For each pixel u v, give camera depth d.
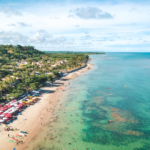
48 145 47.75
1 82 92.00
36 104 77.69
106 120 63.41
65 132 54.72
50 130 55.59
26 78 103.44
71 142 49.53
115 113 69.56
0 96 79.19
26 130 54.62
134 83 124.25
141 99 86.81
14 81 98.19
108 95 94.12
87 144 48.75
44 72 145.38
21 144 47.50
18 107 68.50
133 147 47.69
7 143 47.31
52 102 81.69
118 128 57.66
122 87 112.19
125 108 74.88
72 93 97.88
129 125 59.66
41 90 102.56
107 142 49.84
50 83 121.94
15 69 140.75
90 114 68.62
